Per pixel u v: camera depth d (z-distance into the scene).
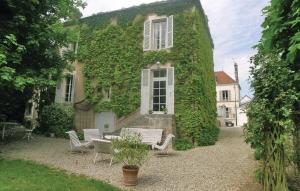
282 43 3.59
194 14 13.41
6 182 5.65
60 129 14.17
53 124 14.41
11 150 9.50
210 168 7.73
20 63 9.01
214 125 17.98
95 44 15.55
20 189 5.27
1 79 8.09
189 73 12.89
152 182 6.48
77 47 15.94
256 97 4.70
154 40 14.50
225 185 6.20
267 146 4.52
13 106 13.28
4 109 12.98
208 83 16.20
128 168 6.36
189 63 12.93
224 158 9.03
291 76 3.89
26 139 12.23
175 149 11.05
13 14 9.07
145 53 14.11
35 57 10.12
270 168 4.50
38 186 5.53
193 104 12.48
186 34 13.31
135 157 6.46
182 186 6.19
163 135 11.72
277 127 4.22
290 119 3.93
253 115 4.68
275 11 3.43
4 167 6.84
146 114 12.76
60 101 15.98
